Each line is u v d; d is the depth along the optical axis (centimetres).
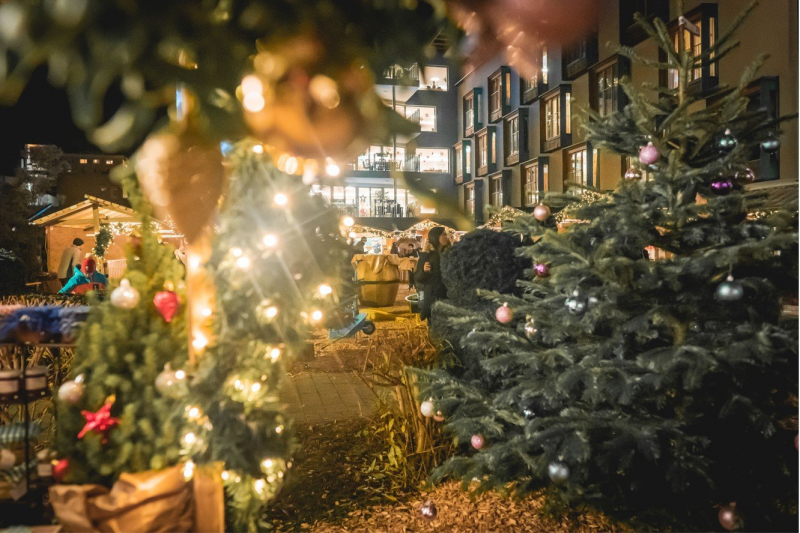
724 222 299
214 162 205
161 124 115
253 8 112
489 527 336
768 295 302
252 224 265
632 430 283
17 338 281
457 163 3684
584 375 286
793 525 299
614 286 287
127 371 267
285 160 177
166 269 283
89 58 96
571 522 338
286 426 299
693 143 332
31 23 88
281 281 266
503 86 3180
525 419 336
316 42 115
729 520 279
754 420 279
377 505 369
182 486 252
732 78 1617
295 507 367
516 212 349
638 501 329
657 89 332
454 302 462
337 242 299
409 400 423
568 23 114
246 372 265
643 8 2045
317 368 760
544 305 333
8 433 295
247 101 115
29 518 283
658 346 326
